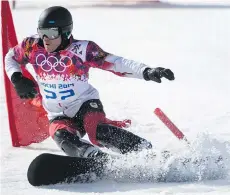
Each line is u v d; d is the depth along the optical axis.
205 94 23.12
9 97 14.88
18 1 81.06
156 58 34.38
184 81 26.50
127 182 11.38
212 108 20.25
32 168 10.92
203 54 36.78
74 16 68.00
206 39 46.25
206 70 30.00
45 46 12.77
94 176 11.24
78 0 82.00
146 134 16.22
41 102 14.04
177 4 85.06
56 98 13.14
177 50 38.88
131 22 61.44
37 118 14.84
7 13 15.04
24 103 14.80
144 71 12.12
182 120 18.28
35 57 13.04
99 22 60.78
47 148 14.95
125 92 23.69
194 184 11.13
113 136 12.35
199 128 17.03
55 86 13.04
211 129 16.84
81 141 12.09
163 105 20.86
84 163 11.09
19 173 12.24
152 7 81.88
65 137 12.27
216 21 61.88
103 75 28.39
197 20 63.22
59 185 11.07
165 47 40.56
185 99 22.06
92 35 47.94
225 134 16.05
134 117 18.70
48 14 12.43
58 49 12.82
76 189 10.80
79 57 12.79
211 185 11.04
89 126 12.77
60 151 14.60
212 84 25.67
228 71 29.72
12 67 13.29
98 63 12.75
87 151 11.66
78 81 12.98
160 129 16.95
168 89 24.38
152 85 25.45
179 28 55.38
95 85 25.47
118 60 12.55
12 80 13.14
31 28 49.84
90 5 82.50
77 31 51.16
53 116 13.36
